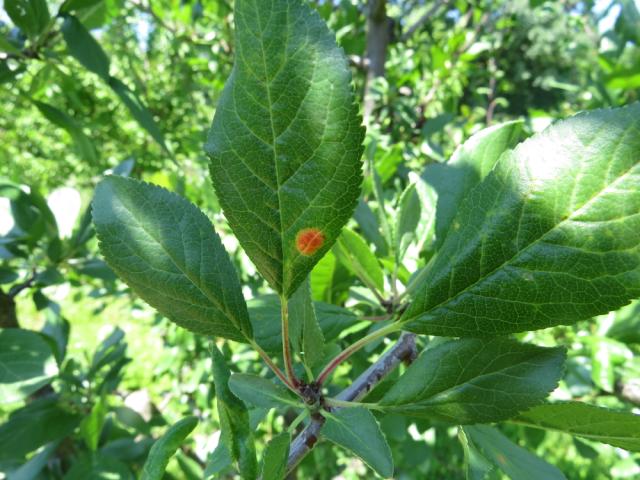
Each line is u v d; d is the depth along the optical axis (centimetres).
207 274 11
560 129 9
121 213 11
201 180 46
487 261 9
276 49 9
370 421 11
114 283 48
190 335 43
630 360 30
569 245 9
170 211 11
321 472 56
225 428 10
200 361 44
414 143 52
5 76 29
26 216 33
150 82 82
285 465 10
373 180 20
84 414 33
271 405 11
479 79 70
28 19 27
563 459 71
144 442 36
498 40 68
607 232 8
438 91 56
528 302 9
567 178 9
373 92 46
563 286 9
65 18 27
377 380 14
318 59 9
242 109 9
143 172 71
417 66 59
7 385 21
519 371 10
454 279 10
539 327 9
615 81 39
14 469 35
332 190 9
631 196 8
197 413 47
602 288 8
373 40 49
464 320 10
